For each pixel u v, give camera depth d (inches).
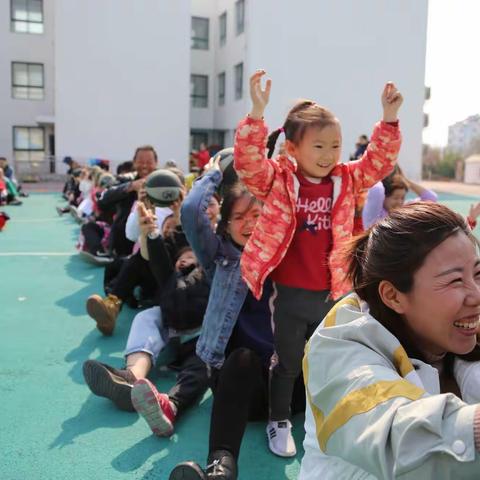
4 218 369.4
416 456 33.1
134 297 169.9
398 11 895.7
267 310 96.4
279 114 874.1
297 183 91.7
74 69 832.9
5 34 1025.5
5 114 1039.6
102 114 848.9
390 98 95.2
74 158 842.2
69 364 129.0
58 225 406.6
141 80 860.6
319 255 91.6
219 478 69.7
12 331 153.0
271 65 865.5
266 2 853.8
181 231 144.6
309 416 46.9
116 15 840.9
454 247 40.8
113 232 203.2
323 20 873.5
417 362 44.2
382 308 45.7
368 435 35.9
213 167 101.4
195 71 1072.8
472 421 32.7
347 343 42.7
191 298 122.0
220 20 1053.2
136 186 196.1
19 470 86.0
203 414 105.3
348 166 98.0
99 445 93.5
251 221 94.7
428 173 1515.7
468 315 41.0
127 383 104.6
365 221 154.5
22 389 115.3
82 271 235.9
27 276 225.6
